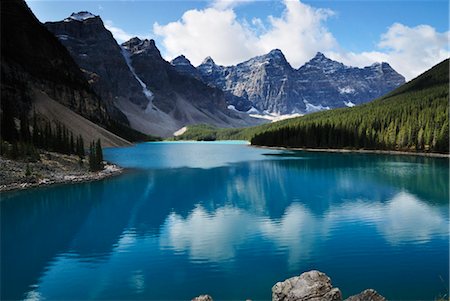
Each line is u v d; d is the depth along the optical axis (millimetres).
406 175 83938
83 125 177125
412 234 38375
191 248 34625
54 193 63000
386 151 156625
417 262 30469
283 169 99188
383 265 29922
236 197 60312
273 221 44344
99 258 32125
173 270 29391
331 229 40531
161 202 56500
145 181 77875
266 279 27531
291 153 163750
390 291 25250
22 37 196250
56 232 40312
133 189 68000
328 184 72438
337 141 176500
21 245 35812
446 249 33594
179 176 85875
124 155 153500
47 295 25312
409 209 49938
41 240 37406
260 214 48000
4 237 38500
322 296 17391
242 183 75125
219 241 36594
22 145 79188
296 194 62250
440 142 135750
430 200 55938
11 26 192625
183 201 57188
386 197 58656
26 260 31797
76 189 67312
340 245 35000
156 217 46875
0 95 133750
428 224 42250
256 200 57594
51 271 29359
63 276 28359
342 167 102000
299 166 106438
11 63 171000
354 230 40062
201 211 50219
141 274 28594
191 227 42031
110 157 142000
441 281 26656
